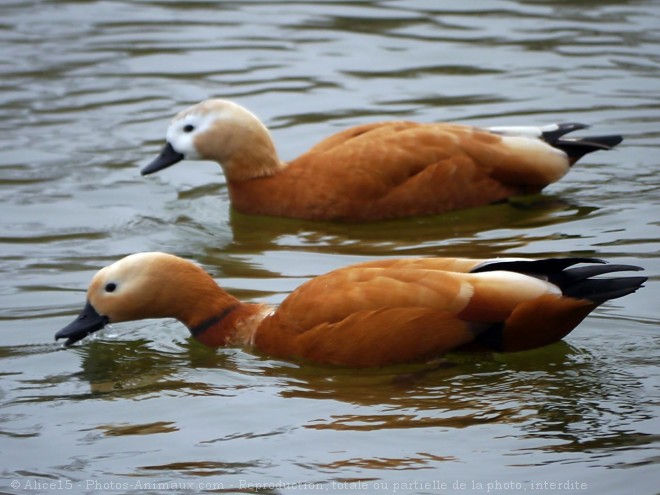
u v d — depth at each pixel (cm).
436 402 1042
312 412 1036
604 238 1426
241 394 1079
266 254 1440
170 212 1602
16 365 1163
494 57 2097
